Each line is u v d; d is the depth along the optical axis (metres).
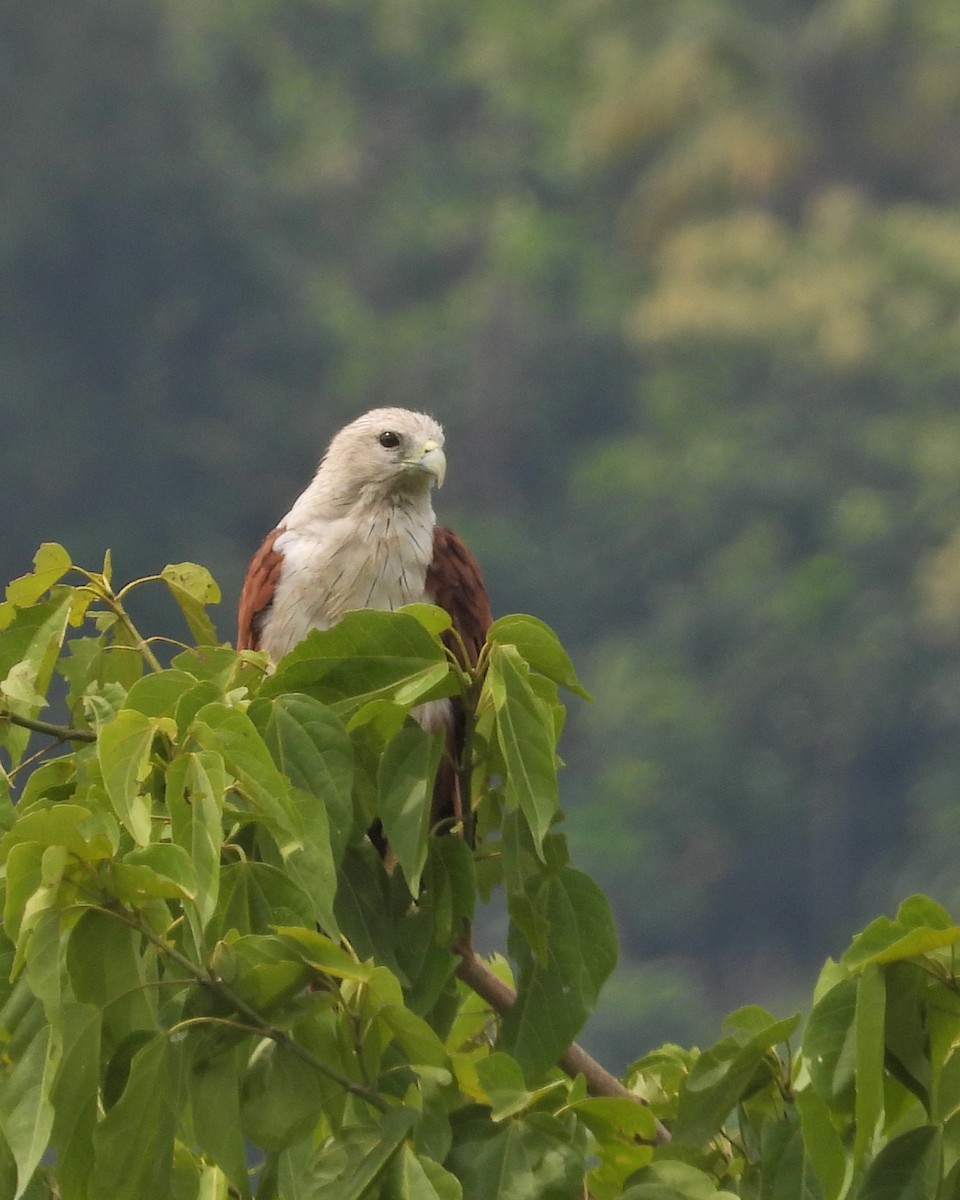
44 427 33.94
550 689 3.91
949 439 33.47
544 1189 3.59
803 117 38.97
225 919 3.60
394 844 3.82
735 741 30.88
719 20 39.66
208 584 4.46
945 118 39.38
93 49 36.69
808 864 30.48
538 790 3.77
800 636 31.20
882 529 32.28
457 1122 3.68
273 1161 3.74
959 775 30.05
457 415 36.62
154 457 34.56
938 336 35.12
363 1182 3.43
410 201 41.00
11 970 3.41
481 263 40.22
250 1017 3.51
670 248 36.75
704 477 33.78
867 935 3.58
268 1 42.06
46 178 35.34
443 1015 4.10
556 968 3.96
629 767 30.72
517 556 34.34
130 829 3.38
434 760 3.87
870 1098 3.49
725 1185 4.13
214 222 36.38
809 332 35.22
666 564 33.59
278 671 3.85
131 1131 3.36
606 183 41.41
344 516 5.82
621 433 36.84
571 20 43.34
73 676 4.18
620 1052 27.00
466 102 43.44
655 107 38.94
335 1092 3.61
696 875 30.17
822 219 36.75
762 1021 3.95
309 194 40.25
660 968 28.98
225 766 3.44
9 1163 3.56
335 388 36.41
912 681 30.92
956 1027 3.66
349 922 3.97
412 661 3.87
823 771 30.89
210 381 35.88
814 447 34.06
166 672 3.64
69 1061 3.34
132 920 3.40
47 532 33.59
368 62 43.44
